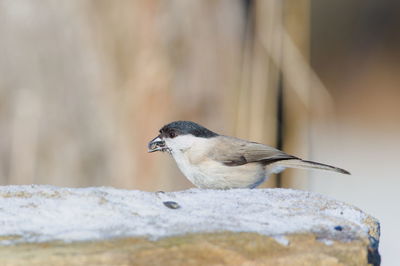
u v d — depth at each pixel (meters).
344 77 24.73
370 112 23.66
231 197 5.47
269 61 11.54
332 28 25.03
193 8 11.61
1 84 11.62
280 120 11.81
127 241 4.25
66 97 11.68
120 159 11.60
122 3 11.53
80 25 11.62
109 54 11.59
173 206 5.13
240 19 11.88
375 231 5.11
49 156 11.68
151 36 11.48
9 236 4.35
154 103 11.48
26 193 5.21
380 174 17.80
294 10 11.66
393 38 24.69
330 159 18.78
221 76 11.77
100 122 11.65
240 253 4.15
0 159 11.61
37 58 11.66
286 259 4.16
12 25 11.62
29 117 11.62
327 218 4.93
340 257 4.26
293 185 12.02
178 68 11.56
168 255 4.06
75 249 4.09
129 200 5.19
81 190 5.36
